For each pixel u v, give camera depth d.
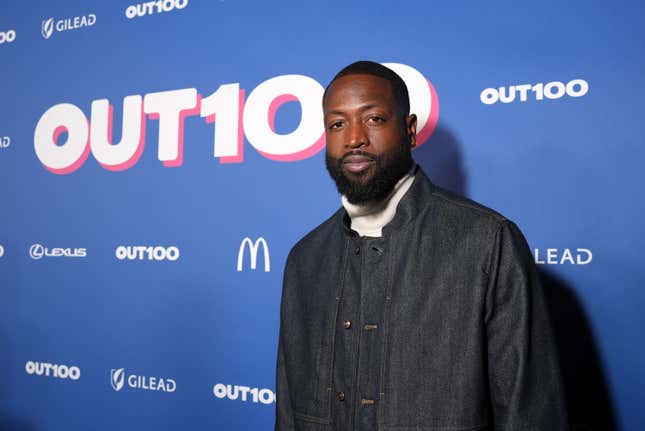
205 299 1.47
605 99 1.13
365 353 0.84
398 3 1.31
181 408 1.48
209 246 1.48
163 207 1.54
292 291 1.01
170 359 1.51
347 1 1.36
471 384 0.76
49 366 1.66
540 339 0.78
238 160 1.46
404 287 0.83
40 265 1.70
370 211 0.88
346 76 0.87
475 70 1.23
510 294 0.78
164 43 1.57
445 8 1.27
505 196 1.19
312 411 0.88
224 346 1.45
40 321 1.68
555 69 1.17
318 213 1.37
